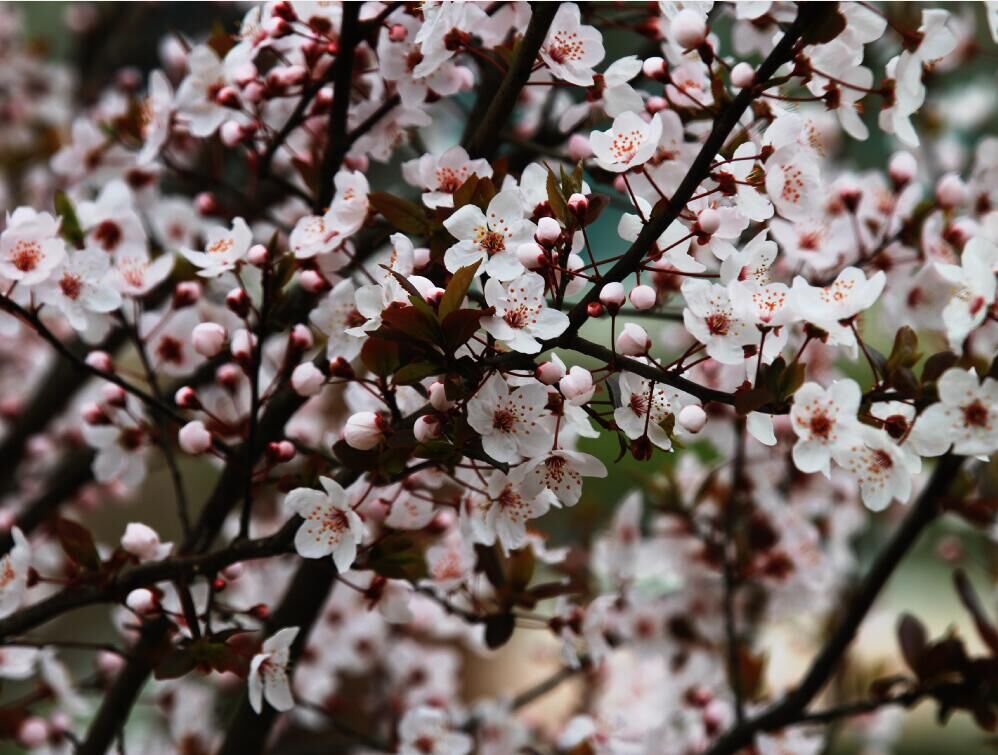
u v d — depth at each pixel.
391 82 1.41
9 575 1.36
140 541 1.35
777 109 1.37
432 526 1.40
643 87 1.47
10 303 1.36
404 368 1.29
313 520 1.32
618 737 1.53
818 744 1.54
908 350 1.30
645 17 1.44
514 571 1.41
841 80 1.34
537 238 1.30
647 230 1.29
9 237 1.35
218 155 1.48
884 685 1.46
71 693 1.50
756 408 1.28
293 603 1.44
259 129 1.44
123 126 1.52
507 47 1.38
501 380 1.29
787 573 1.56
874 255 1.45
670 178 1.37
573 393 1.29
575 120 1.45
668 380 1.29
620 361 1.29
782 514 1.57
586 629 1.43
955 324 1.29
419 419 1.30
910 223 1.45
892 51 1.57
